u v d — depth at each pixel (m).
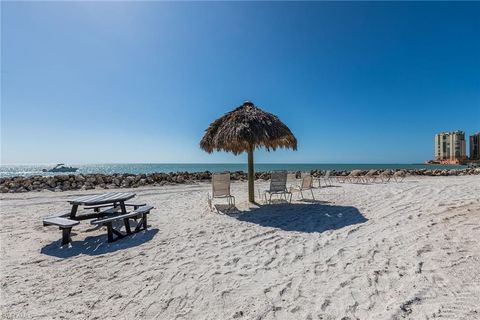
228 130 6.27
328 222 4.98
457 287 2.40
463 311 2.07
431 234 3.78
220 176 6.59
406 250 3.30
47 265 3.40
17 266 3.38
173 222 5.46
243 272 3.01
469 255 2.97
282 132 6.67
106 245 4.14
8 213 6.65
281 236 4.27
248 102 7.23
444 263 2.85
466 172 19.48
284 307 2.30
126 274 3.08
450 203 5.62
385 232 4.11
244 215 5.83
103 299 2.55
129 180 13.34
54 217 4.61
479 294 2.27
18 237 4.62
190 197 9.03
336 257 3.29
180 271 3.11
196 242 4.12
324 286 2.61
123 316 2.28
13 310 2.39
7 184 11.79
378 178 14.89
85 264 3.41
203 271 3.08
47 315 2.31
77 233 4.84
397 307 2.19
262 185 13.25
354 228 4.48
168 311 2.33
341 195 8.04
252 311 2.27
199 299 2.50
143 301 2.50
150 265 3.32
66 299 2.57
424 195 6.95
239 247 3.84
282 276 2.87
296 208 6.32
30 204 7.95
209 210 6.50
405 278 2.64
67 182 12.80
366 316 2.12
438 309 2.12
